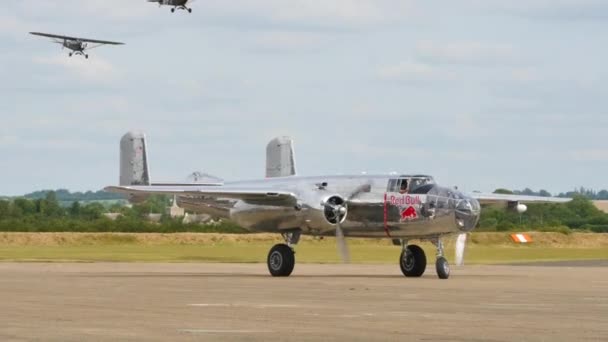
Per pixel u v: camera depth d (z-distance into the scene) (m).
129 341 24.75
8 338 25.23
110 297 37.91
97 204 185.38
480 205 58.09
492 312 32.34
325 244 124.56
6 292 40.34
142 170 72.94
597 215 163.50
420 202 52.22
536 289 43.09
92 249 101.75
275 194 54.16
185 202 65.12
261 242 127.81
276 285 45.56
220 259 81.69
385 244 122.31
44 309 32.75
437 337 25.83
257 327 27.67
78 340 24.92
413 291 41.75
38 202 182.50
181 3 87.62
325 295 39.38
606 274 57.09
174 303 35.31
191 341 24.77
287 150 68.56
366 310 32.88
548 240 126.12
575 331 27.16
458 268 66.31
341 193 54.66
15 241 120.25
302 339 25.23
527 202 57.56
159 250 99.50
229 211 62.38
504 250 105.25
